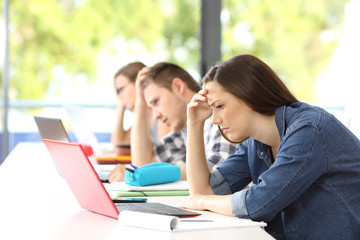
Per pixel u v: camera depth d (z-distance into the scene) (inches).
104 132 284.4
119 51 293.6
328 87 269.4
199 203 84.1
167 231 68.3
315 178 77.6
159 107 127.4
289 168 75.9
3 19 257.3
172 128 128.8
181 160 143.6
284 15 263.6
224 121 83.0
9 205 87.7
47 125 121.0
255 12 261.0
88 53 295.7
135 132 144.5
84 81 293.3
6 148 258.8
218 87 82.7
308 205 80.5
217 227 70.6
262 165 94.3
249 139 95.4
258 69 82.3
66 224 73.5
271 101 82.3
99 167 133.5
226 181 95.7
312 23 268.1
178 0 278.4
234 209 77.9
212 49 252.7
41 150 183.9
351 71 268.4
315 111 79.7
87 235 67.2
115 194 96.0
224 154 112.0
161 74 127.0
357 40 269.1
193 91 127.6
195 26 270.2
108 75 293.6
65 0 297.4
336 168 78.4
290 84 90.8
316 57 269.0
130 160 148.7
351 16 270.1
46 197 95.3
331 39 270.2
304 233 80.9
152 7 287.1
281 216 91.4
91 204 80.7
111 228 70.7
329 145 77.7
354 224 79.4
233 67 82.1
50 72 294.2
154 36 286.5
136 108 144.5
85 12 296.7
